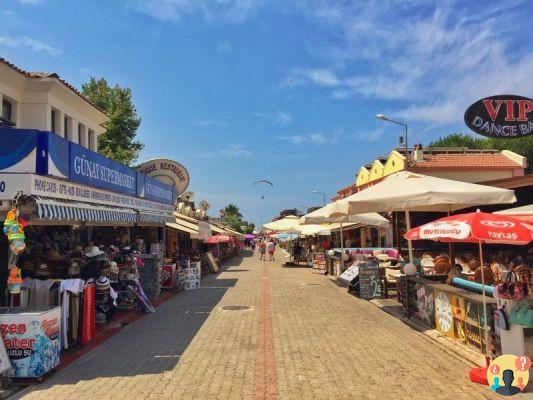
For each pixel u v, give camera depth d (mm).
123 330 10031
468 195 9680
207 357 7559
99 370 6938
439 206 11383
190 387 6066
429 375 6414
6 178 7141
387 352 7680
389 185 10836
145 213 13992
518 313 5953
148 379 6449
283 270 28062
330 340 8617
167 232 25531
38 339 6316
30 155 7293
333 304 13141
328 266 23266
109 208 10820
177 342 8727
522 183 16688
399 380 6215
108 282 10523
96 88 33250
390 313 11438
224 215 90562
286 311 12000
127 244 16219
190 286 17781
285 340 8664
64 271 9719
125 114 33500
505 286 6266
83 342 8523
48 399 5695
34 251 9750
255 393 5789
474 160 32281
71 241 13164
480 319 7211
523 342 5926
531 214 10453
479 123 14375
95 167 10047
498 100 14445
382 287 14344
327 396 5648
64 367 7105
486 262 15453
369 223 19250
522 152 42156
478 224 6020
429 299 9469
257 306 12977
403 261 12984
